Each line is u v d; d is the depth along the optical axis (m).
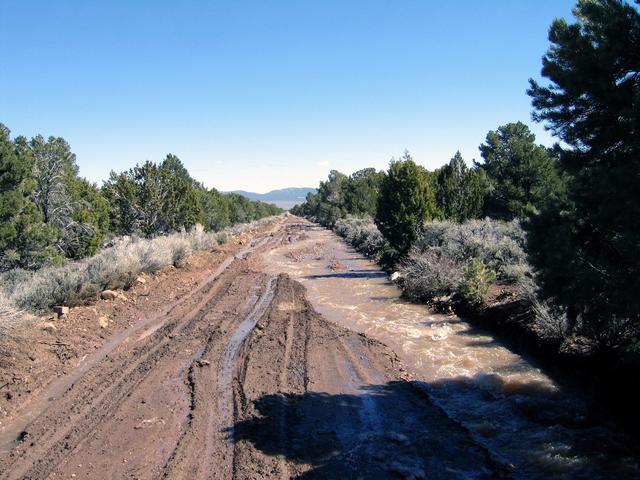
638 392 6.96
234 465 5.75
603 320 5.46
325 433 6.62
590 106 5.58
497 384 8.27
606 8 5.34
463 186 25.08
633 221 4.79
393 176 21.02
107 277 14.90
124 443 6.33
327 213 67.25
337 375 8.89
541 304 9.57
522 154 26.98
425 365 9.45
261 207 97.31
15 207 14.82
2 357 8.78
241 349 10.37
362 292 16.83
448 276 14.63
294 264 24.88
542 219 6.13
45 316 11.72
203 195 37.97
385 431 6.71
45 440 6.42
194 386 8.25
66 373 8.91
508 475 5.57
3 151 14.63
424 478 5.52
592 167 5.64
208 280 19.62
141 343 10.77
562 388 7.94
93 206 22.52
